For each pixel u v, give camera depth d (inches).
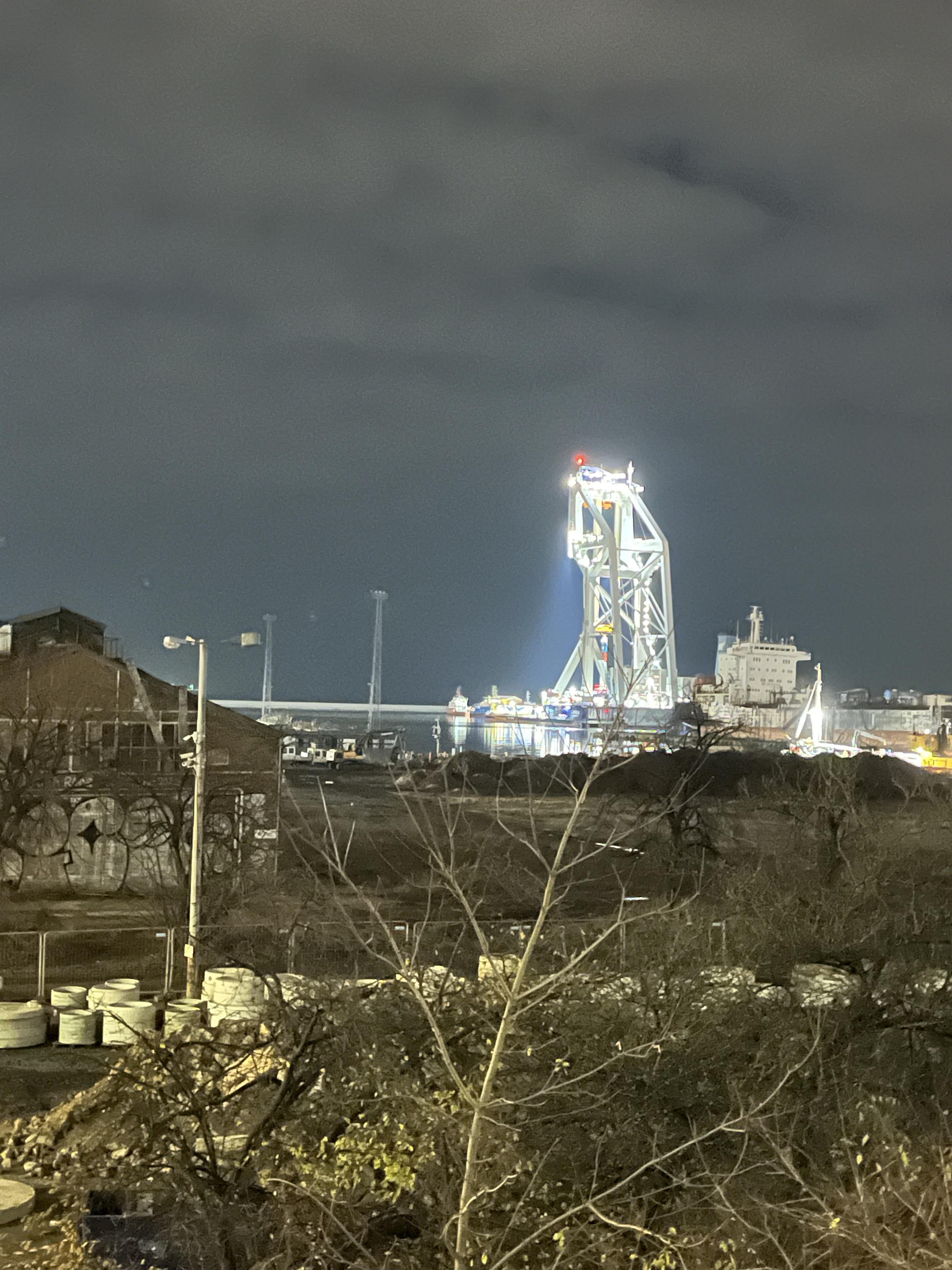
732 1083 563.8
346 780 4362.7
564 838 407.8
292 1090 603.5
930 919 971.3
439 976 653.3
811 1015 700.0
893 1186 531.8
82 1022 1089.4
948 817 1919.3
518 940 895.7
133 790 1957.4
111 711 2044.8
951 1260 470.9
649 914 467.8
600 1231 515.8
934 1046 752.3
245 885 1612.9
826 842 1599.4
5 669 2042.3
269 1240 542.3
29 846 1914.4
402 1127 552.4
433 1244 525.3
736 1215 487.2
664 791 2320.4
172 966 1280.8
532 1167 510.3
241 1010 1003.3
